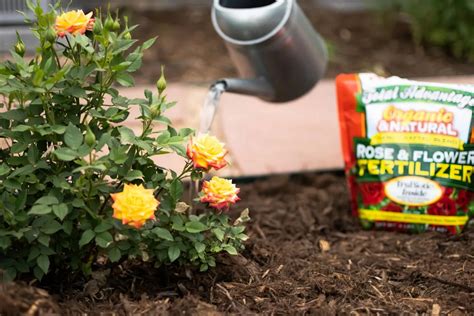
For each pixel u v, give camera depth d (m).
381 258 1.77
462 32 2.97
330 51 2.97
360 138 1.89
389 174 1.88
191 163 1.60
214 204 1.58
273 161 2.25
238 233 1.62
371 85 1.89
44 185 1.55
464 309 1.60
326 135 2.40
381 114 1.88
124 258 1.65
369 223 1.91
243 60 1.90
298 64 1.91
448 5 2.99
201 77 2.80
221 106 2.59
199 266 1.65
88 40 1.54
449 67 2.93
